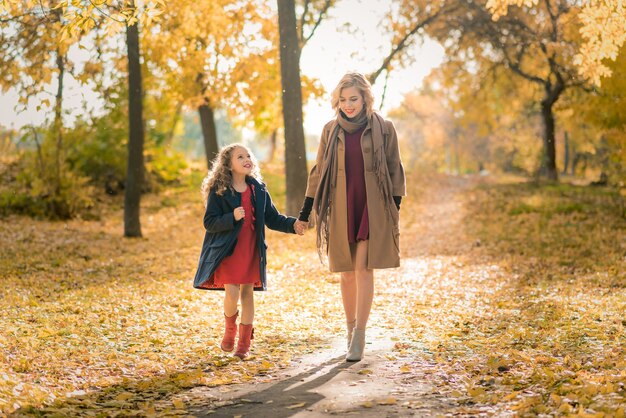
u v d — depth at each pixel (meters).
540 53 27.56
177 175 26.30
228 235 5.27
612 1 8.73
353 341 5.14
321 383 4.44
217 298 8.47
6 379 4.23
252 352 5.59
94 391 4.40
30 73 10.85
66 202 18.16
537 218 17.89
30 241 13.82
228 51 18.05
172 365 5.13
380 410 3.76
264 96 18.77
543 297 8.16
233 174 5.43
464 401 3.87
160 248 14.26
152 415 3.81
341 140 5.32
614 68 13.61
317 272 10.86
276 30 18.41
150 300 8.20
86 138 20.77
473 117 35.69
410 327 6.61
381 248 5.20
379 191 5.26
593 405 3.49
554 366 4.51
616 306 7.02
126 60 15.88
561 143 44.53
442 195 27.45
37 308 7.41
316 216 5.42
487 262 12.20
